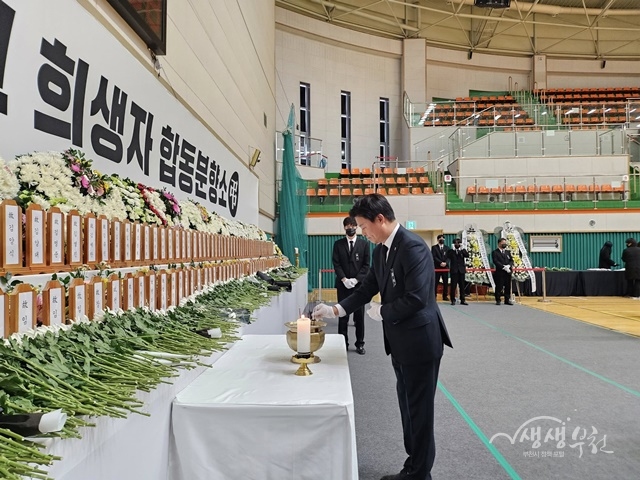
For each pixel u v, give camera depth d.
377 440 2.73
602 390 3.66
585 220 12.76
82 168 1.99
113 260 2.01
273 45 12.20
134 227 2.24
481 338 5.84
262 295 3.85
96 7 2.61
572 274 11.18
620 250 12.73
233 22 6.67
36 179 1.67
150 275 2.15
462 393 3.61
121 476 1.26
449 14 17.00
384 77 17.73
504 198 13.16
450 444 2.67
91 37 2.50
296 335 2.03
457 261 9.45
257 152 8.08
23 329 1.26
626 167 13.46
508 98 17.81
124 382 1.32
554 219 12.80
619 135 13.84
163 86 3.57
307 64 15.95
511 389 3.71
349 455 1.53
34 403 1.08
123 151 2.88
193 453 1.56
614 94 18.39
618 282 11.07
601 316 7.75
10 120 1.83
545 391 3.65
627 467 2.38
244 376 1.90
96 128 2.54
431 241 13.09
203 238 3.43
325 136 16.39
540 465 2.40
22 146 1.90
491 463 2.43
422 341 1.98
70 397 1.12
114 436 1.22
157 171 3.46
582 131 13.87
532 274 10.80
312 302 10.38
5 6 1.81
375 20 17.23
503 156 13.77
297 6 15.48
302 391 1.69
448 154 15.41
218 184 5.42
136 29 3.13
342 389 1.71
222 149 5.63
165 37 3.54
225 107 6.08
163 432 1.51
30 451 0.89
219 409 1.56
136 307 1.98
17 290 1.25
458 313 8.19
